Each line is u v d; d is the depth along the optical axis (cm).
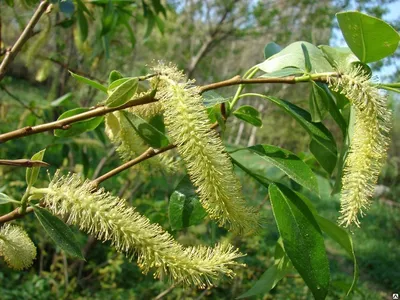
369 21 10
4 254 10
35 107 27
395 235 88
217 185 9
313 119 12
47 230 10
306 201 13
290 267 13
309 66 12
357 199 10
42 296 36
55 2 14
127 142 12
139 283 42
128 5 25
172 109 10
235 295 35
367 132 10
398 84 11
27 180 10
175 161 13
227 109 12
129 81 10
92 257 42
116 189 42
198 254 9
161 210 22
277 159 12
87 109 12
